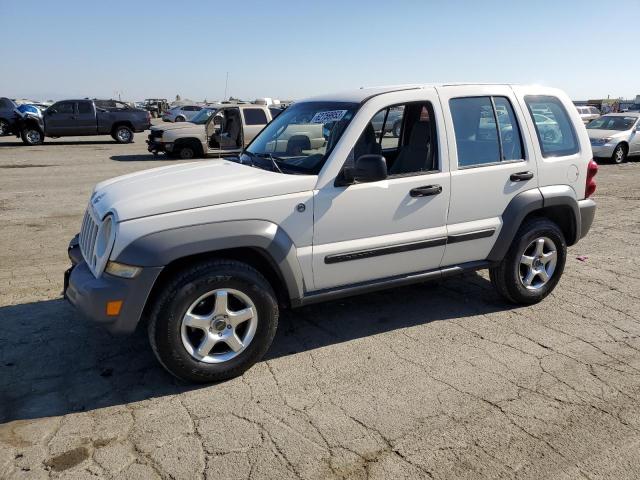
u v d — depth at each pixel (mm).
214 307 3500
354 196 3854
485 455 2891
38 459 2826
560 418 3229
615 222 8547
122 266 3244
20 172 13812
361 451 2914
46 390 3502
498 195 4508
